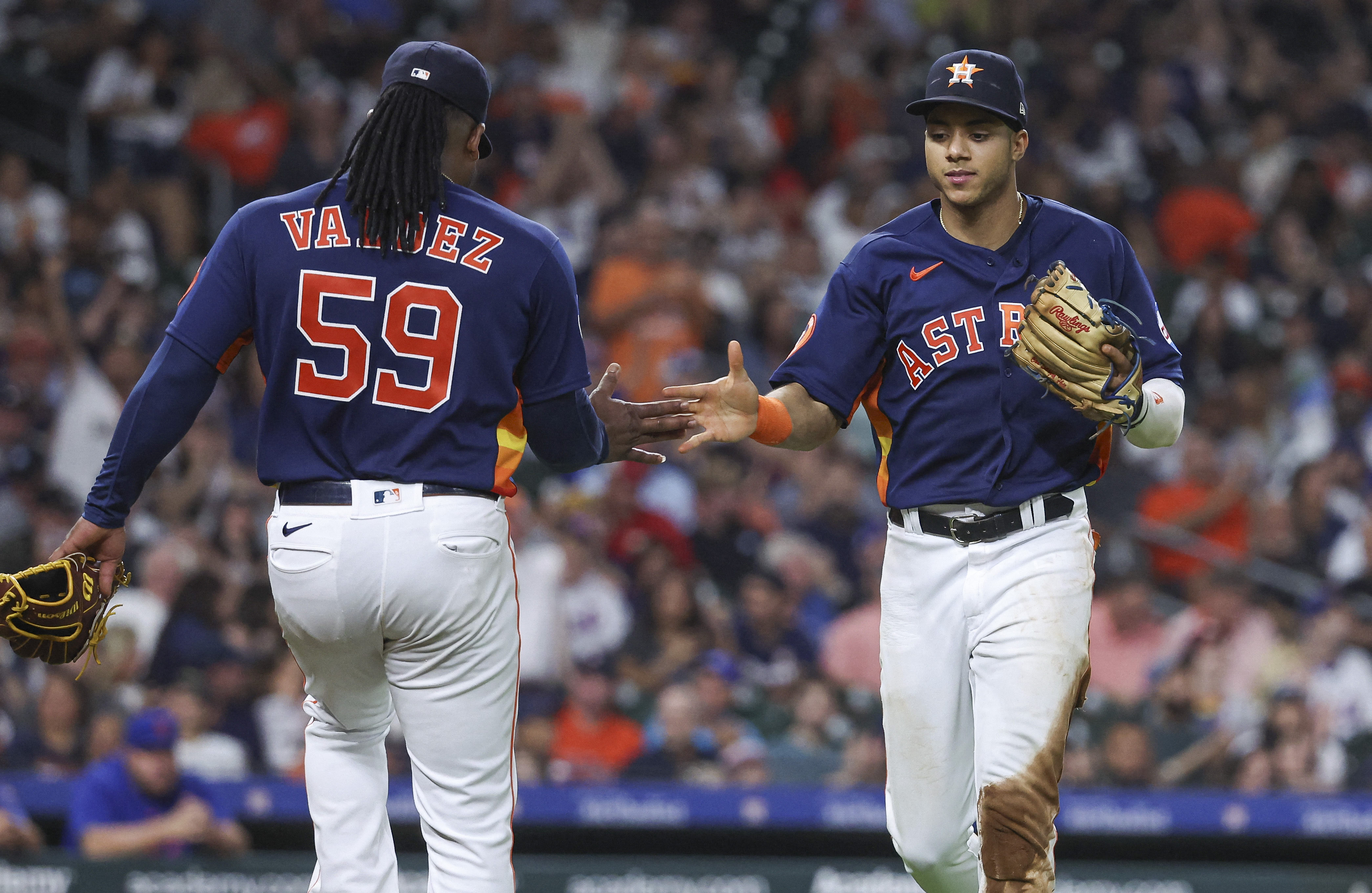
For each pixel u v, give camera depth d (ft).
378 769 42.24
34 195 137.49
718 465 119.34
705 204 150.00
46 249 129.90
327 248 38.34
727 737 96.12
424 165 38.83
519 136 154.10
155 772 83.66
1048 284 40.45
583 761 94.43
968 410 43.45
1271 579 113.19
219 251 38.91
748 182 156.25
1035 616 42.80
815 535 114.93
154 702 91.15
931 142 43.37
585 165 151.94
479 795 39.83
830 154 162.20
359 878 41.14
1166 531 117.80
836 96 165.58
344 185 39.27
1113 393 40.19
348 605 38.01
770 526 115.65
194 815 84.17
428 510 38.04
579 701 96.27
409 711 39.73
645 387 129.49
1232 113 178.50
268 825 90.33
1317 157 173.27
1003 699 42.70
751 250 146.30
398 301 38.11
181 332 38.34
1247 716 100.27
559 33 167.43
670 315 132.36
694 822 91.61
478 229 38.93
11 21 151.53
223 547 107.55
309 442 38.40
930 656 44.62
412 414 38.19
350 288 38.11
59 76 148.56
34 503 111.55
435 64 39.45
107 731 88.89
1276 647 104.73
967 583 43.91
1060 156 164.35
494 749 39.93
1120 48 182.19
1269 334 146.92
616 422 44.06
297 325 38.17
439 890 39.60
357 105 156.46
